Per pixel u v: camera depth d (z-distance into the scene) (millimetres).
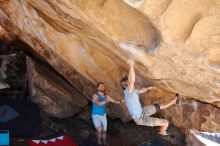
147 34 6840
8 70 11406
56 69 10367
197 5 5934
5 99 10195
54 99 10336
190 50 6691
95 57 9117
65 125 9992
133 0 5820
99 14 6594
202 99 8781
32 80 10297
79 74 10117
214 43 6453
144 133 10125
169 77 7918
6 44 12289
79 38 8648
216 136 9555
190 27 6254
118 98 9922
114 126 10383
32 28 9281
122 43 7148
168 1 5840
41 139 9039
